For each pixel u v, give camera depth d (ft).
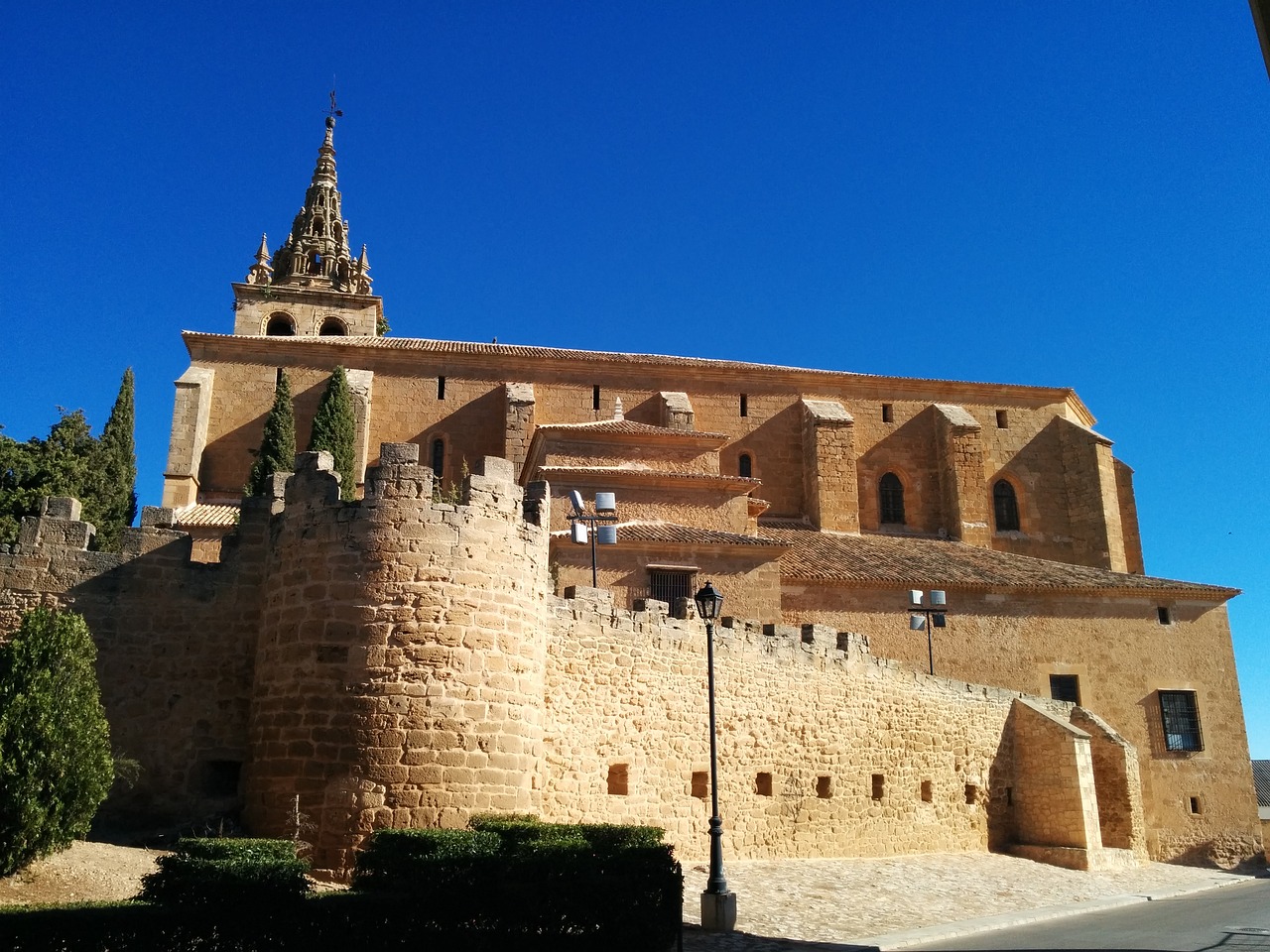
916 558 134.62
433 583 56.54
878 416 164.96
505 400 147.84
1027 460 167.73
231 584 64.69
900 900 70.38
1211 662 130.82
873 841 88.99
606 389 155.02
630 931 44.21
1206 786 126.72
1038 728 106.93
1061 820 103.24
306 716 55.11
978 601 125.70
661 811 72.95
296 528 59.16
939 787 97.76
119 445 138.10
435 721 54.65
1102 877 96.63
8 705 47.21
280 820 54.08
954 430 159.43
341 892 41.86
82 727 49.08
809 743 85.61
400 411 147.84
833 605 119.75
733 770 79.15
